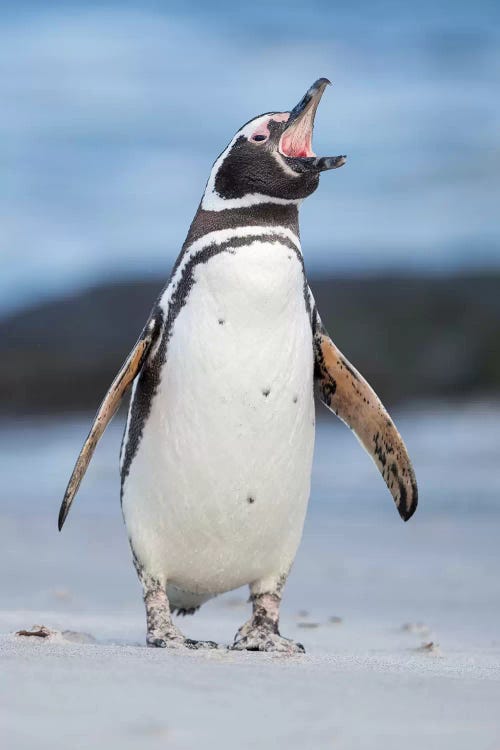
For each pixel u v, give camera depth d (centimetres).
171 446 2128
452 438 6600
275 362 2098
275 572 2234
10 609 2919
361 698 1371
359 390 2347
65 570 3738
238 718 1216
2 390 9044
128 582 3531
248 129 2223
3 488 5825
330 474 5847
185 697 1304
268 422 2097
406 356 8894
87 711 1198
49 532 4569
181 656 1708
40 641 1905
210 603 3219
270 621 2222
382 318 9344
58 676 1388
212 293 2119
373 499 5228
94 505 5281
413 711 1309
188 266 2183
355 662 1822
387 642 2464
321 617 2950
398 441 2364
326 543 4319
